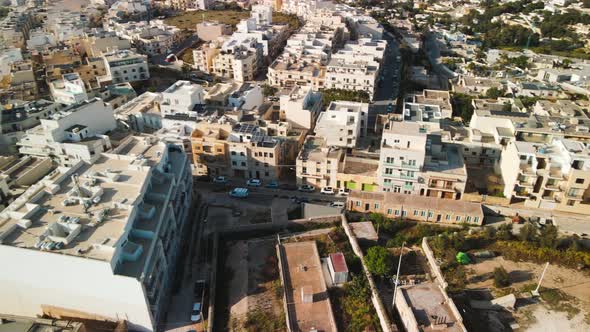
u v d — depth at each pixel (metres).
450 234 103.12
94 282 77.62
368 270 91.38
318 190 129.88
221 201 124.62
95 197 89.62
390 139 117.38
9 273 80.62
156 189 99.75
